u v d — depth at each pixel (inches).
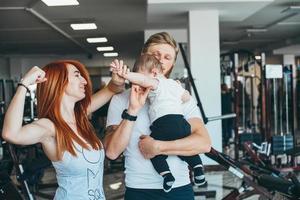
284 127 364.5
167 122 85.0
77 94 78.4
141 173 81.4
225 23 471.5
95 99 88.3
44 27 457.1
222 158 155.3
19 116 69.4
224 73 406.9
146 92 81.7
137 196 81.4
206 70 330.3
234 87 357.4
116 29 475.8
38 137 72.4
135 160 82.1
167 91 87.1
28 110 323.0
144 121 85.7
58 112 75.4
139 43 613.9
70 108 78.7
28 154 277.7
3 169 142.3
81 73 80.9
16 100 69.9
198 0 299.4
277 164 294.4
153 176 80.9
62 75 76.7
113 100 87.6
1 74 765.9
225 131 403.9
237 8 321.7
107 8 356.8
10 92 513.3
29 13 374.0
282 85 345.4
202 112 236.4
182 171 82.8
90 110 87.9
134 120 79.9
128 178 82.8
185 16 358.0
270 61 765.9
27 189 157.8
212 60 330.3
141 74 81.7
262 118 342.0
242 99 415.8
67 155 73.8
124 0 325.4
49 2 326.6
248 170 155.8
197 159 88.5
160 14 348.2
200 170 88.0
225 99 399.5
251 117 433.7
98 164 77.4
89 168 75.7
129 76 79.7
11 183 124.9
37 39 557.6
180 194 81.9
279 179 116.4
